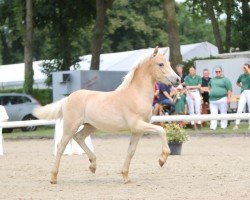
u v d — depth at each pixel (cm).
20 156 1791
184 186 1130
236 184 1136
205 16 4575
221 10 4159
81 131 1270
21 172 1409
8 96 3206
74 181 1246
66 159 1648
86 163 1541
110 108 1189
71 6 4228
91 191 1105
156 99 2362
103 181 1236
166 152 1133
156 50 1185
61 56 4356
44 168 1472
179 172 1327
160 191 1080
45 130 3050
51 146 2158
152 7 7681
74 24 4341
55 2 4216
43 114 1252
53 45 4400
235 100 2494
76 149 1773
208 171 1327
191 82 2438
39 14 4247
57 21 4322
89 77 3148
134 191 1089
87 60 4588
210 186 1121
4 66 5222
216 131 2353
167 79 1177
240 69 2878
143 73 1188
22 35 3578
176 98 2370
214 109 2386
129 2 7562
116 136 2458
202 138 2256
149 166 1441
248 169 1344
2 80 4769
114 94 1201
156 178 1248
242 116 1933
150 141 2217
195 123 2453
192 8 4591
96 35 3759
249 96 2378
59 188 1154
